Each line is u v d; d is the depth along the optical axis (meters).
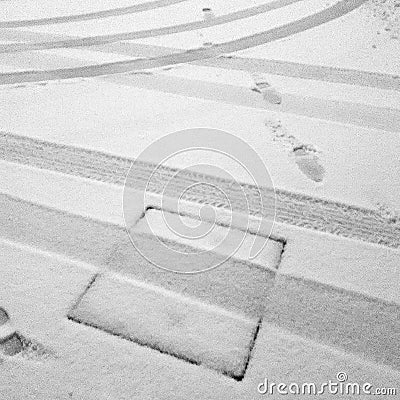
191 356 1.66
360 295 1.87
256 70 3.82
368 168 2.60
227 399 1.52
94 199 2.43
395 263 2.01
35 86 3.69
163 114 3.20
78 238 2.18
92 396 1.54
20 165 2.72
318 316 1.78
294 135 2.91
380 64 3.81
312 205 2.35
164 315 1.81
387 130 2.96
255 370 1.61
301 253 2.07
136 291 1.91
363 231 2.18
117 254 2.09
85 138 2.95
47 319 1.80
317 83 3.56
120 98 3.44
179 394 1.54
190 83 3.63
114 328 1.76
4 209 2.38
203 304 1.85
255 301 1.86
